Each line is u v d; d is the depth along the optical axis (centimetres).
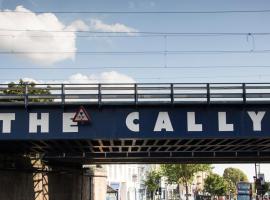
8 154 2930
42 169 3425
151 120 2309
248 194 6338
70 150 3166
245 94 2306
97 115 2311
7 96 2292
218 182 11712
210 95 2306
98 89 2298
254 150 3219
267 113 2323
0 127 2291
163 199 9569
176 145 2847
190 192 11444
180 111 2320
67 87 2300
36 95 2291
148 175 8788
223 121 2314
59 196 3812
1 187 2711
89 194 4744
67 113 2306
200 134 2306
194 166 7556
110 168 6850
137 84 2303
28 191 3144
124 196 7494
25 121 2297
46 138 2284
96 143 2722
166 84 2308
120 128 2300
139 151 3309
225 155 3388
